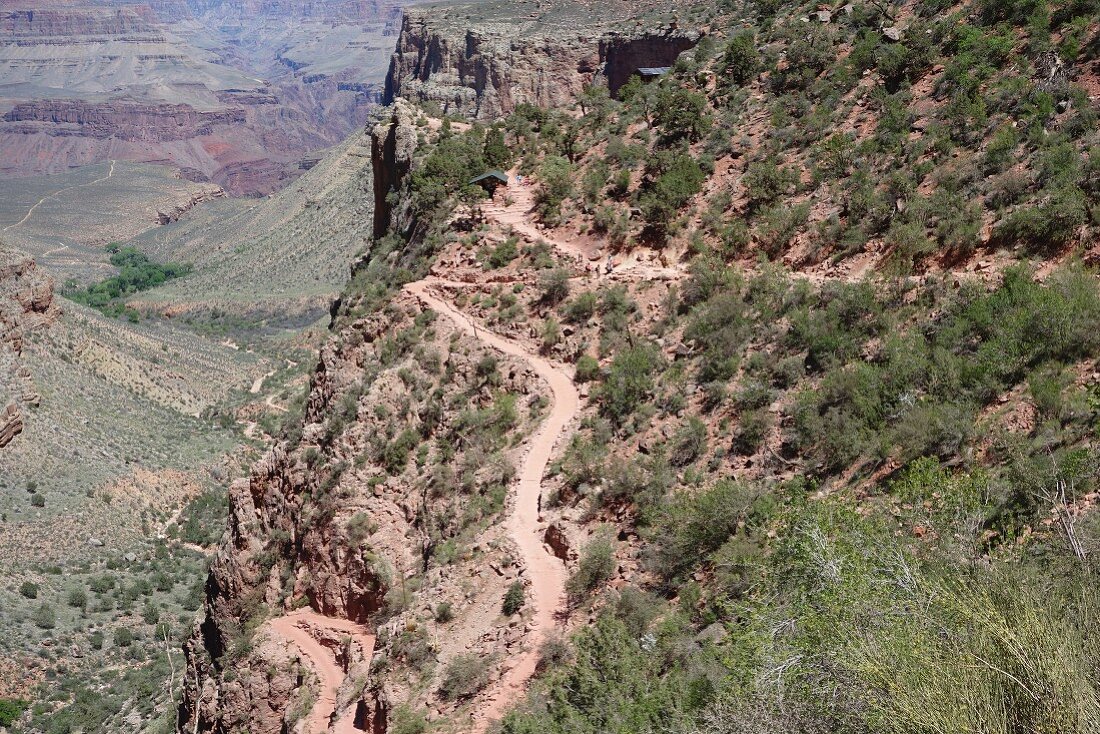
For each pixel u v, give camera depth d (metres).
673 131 57.84
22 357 124.88
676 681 25.64
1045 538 21.61
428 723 32.06
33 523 93.69
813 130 51.22
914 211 41.38
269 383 151.50
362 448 48.19
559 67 182.00
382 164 84.44
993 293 35.44
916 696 16.33
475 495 41.59
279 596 48.25
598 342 46.00
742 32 70.06
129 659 76.75
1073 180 37.59
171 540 99.19
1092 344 30.38
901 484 26.50
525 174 64.31
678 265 48.53
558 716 27.55
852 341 37.16
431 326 52.56
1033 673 15.66
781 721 18.47
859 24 60.00
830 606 19.48
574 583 34.00
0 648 73.88
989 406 30.61
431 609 37.06
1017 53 47.31
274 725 43.69
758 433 35.53
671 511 34.06
